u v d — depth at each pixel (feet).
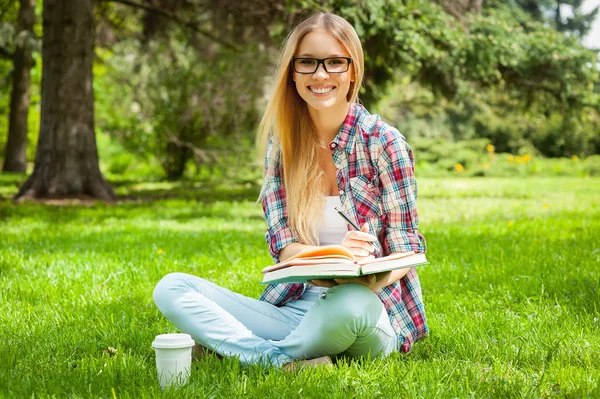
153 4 46.50
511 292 13.44
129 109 59.77
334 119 8.84
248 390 7.61
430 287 14.35
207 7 44.09
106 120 66.85
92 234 23.36
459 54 39.60
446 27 37.58
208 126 53.88
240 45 47.39
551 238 21.20
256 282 14.85
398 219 8.80
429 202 39.58
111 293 13.80
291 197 8.95
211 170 56.08
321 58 8.46
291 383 7.68
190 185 52.85
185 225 27.17
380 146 8.75
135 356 9.14
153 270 16.21
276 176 9.34
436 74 43.01
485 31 41.75
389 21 34.42
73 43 38.83
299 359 8.50
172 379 7.75
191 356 8.36
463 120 94.27
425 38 36.76
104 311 12.23
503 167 78.69
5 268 16.60
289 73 8.85
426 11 36.99
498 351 9.23
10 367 8.74
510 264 16.17
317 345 8.32
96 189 39.27
